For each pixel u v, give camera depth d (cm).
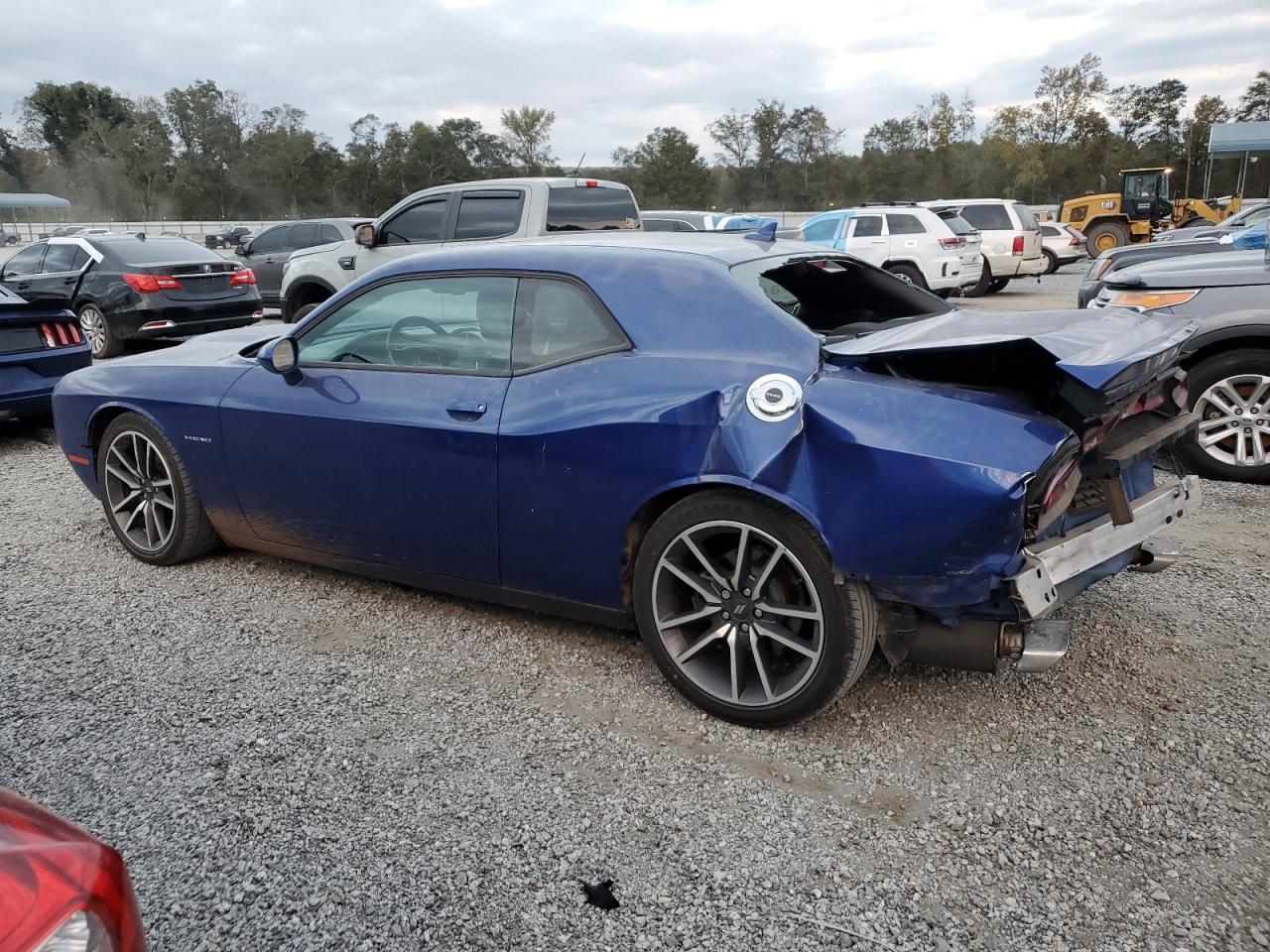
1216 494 548
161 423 431
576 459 316
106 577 448
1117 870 240
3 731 313
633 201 1041
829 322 348
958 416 265
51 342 726
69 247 1154
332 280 1091
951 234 1619
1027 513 268
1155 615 387
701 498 296
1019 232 1888
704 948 218
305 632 386
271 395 393
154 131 7925
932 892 234
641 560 313
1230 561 443
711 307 310
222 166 7900
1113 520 289
